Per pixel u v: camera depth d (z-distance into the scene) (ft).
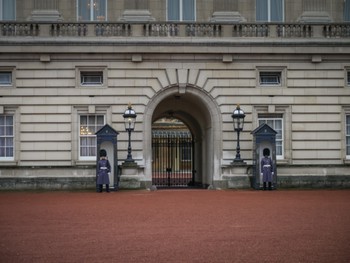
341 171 102.17
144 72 101.24
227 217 58.13
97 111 101.14
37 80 100.58
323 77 103.09
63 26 100.58
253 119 102.22
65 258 38.01
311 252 39.83
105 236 46.65
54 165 99.96
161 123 215.72
